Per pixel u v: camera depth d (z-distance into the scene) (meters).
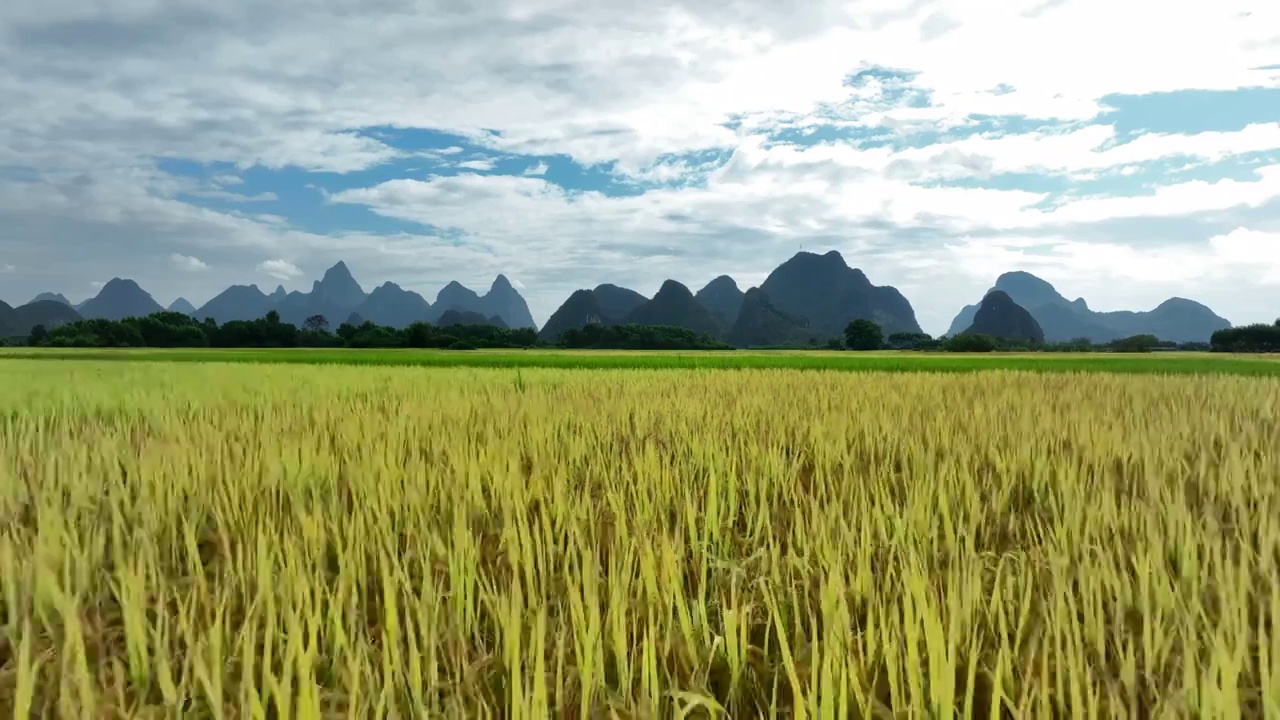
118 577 3.01
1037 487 4.89
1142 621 2.67
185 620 2.44
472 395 10.73
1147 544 3.33
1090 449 5.74
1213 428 6.82
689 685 2.24
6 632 2.62
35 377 14.36
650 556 2.90
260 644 2.55
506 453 5.30
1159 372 21.58
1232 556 3.38
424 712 2.00
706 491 4.67
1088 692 1.95
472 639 2.68
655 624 2.66
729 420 7.77
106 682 2.33
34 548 3.19
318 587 2.60
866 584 2.80
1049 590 2.97
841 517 3.55
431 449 6.09
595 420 7.58
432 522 3.81
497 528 3.92
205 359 35.25
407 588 2.74
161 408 9.21
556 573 3.20
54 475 4.74
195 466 4.89
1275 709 1.96
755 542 3.60
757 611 2.87
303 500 4.17
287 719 1.92
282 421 7.66
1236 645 2.24
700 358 38.19
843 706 1.95
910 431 6.95
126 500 4.07
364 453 5.30
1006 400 9.85
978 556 3.25
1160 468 5.14
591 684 2.22
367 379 14.62
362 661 2.31
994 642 2.55
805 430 7.07
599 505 4.23
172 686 2.10
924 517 3.75
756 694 2.35
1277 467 4.95
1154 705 2.07
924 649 2.42
